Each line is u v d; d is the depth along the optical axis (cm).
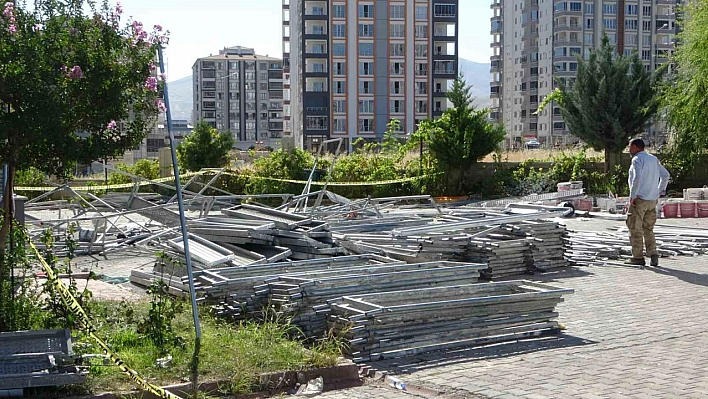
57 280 756
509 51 12625
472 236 1267
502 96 13000
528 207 1576
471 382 675
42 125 648
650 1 11162
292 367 690
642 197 1322
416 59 9144
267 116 17888
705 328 879
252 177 2869
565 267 1325
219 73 17725
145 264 1340
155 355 696
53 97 650
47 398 595
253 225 1282
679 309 984
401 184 2991
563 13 11012
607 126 2922
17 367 596
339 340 750
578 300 1044
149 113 729
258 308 852
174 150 736
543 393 641
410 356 757
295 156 2919
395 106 9150
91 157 701
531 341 817
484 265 970
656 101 2873
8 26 660
